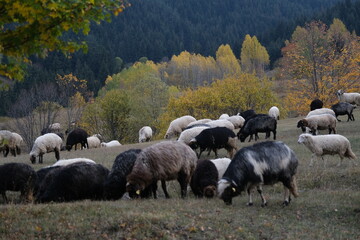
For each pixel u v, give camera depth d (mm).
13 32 7906
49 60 109062
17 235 8602
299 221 10180
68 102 52000
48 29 7855
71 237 8625
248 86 52469
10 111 48594
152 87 58625
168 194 13242
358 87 47938
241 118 33125
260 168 10602
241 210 10742
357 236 9281
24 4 6969
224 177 10805
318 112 27781
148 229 8906
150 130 44500
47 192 12195
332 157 18672
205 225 9398
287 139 25156
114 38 179875
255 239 8859
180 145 12234
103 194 12703
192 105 50625
